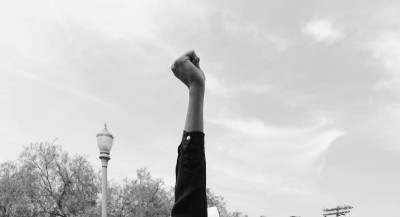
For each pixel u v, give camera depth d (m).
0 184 22.86
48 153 24.00
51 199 23.48
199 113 1.52
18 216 22.58
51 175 23.84
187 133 1.52
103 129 9.45
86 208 22.94
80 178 24.03
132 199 24.72
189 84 1.56
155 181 25.39
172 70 1.60
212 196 30.17
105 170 9.31
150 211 24.47
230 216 32.19
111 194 24.62
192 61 1.61
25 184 23.11
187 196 1.45
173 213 1.46
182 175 1.49
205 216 1.48
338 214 39.56
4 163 23.67
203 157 1.50
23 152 23.78
